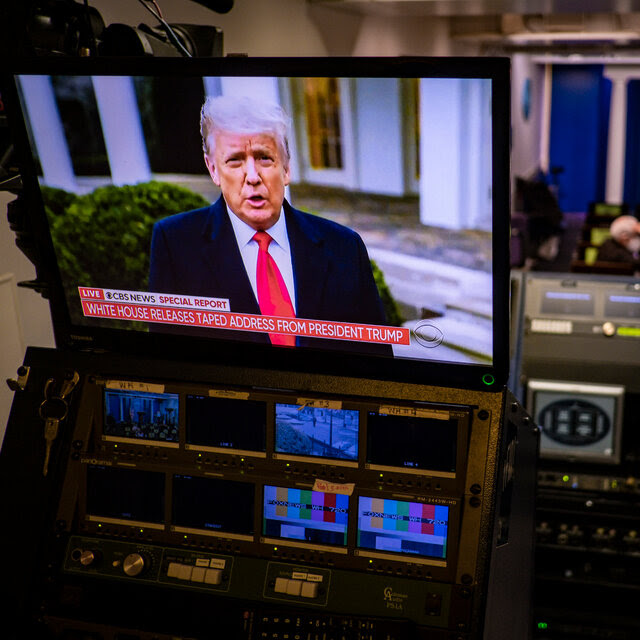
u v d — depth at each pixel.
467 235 1.46
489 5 6.65
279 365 1.71
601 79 17.47
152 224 1.66
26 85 1.59
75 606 1.71
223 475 1.67
